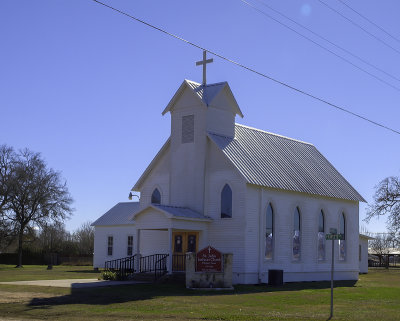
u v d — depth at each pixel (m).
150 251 37.38
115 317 19.33
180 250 35.72
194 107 36.31
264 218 34.78
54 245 76.81
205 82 37.88
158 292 26.78
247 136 39.66
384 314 20.42
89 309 21.22
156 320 18.56
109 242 54.78
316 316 19.61
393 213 59.56
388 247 92.00
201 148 35.56
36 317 19.58
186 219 32.91
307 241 38.78
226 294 26.94
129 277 33.06
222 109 37.12
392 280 42.97
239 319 18.80
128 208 56.06
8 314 20.25
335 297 26.70
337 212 42.38
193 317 19.25
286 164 39.91
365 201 45.12
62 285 29.20
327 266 40.72
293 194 37.78
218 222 34.31
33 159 62.97
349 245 43.44
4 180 60.56
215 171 34.97
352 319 19.00
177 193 36.31
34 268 56.69
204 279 28.89
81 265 69.12
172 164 36.97
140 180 38.78
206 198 35.03
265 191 35.12
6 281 32.84
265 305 22.77
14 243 70.06
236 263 33.22
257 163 36.53
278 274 33.44
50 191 62.44
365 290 31.61
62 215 63.06
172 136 37.25
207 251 29.22
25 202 60.66
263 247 34.44
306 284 35.56
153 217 33.25
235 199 33.81
